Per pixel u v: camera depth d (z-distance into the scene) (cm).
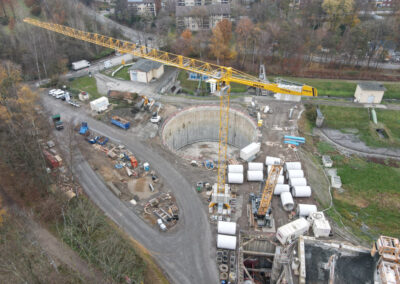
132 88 12262
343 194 8600
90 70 13675
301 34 14462
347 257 5697
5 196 7038
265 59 15000
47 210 6738
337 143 10425
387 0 18900
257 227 6925
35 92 10625
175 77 13562
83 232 6341
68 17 15712
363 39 13600
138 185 7812
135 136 9631
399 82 13362
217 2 19462
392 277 5016
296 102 11800
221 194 6950
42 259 5666
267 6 17262
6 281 5209
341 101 12112
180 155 9006
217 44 14288
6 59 12862
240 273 5900
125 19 18338
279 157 8994
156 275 5822
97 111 10594
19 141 7594
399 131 10900
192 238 6594
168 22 17512
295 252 5772
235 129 11356
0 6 16275
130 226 6762
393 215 8044
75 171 8106
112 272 5397
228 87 7731
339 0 15200
